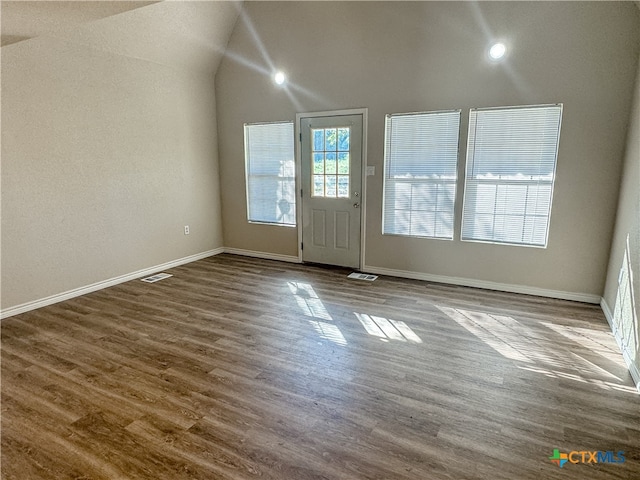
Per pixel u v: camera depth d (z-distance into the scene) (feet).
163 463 5.80
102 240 13.69
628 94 10.69
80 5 9.31
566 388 7.66
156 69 15.02
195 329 10.43
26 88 11.19
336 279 14.69
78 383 7.91
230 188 18.33
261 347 9.39
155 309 11.84
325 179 15.80
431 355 8.96
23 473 5.63
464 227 13.46
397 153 14.10
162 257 16.10
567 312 11.41
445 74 12.84
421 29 12.95
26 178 11.41
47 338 9.91
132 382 7.93
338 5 14.16
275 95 16.22
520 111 12.02
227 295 13.05
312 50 14.98
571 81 11.26
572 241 12.01
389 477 5.51
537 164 12.07
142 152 14.82
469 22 12.25
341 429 6.51
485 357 8.87
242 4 15.78
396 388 7.68
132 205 14.65
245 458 5.88
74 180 12.66
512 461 5.80
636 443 6.17
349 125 14.79
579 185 11.65
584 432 6.41
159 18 13.56
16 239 11.34
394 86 13.69
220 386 7.78
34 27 10.50
